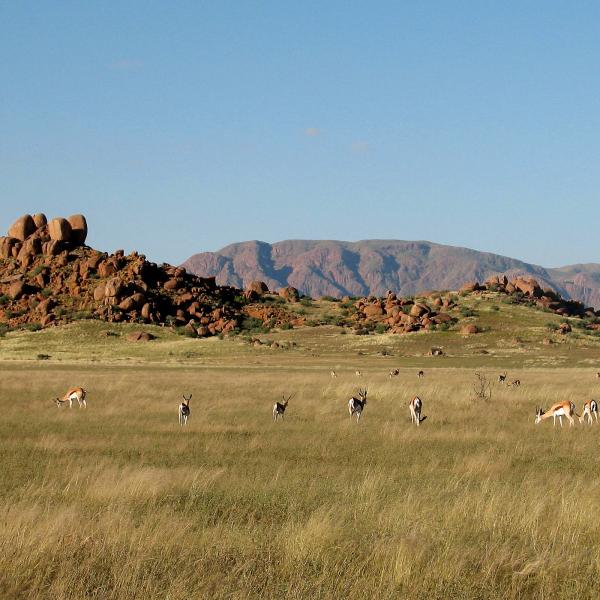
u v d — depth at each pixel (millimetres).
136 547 13539
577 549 13984
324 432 33812
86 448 28141
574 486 19734
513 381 64438
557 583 12609
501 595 12180
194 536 14578
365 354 151125
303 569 12922
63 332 178250
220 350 156000
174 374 83438
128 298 199875
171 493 18844
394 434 32344
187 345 163500
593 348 157500
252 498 18453
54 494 18750
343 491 19172
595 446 30109
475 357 143000
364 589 12070
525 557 13469
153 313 199000
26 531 13992
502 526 15406
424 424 37000
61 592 11703
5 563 12562
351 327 196625
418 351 156000
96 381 64062
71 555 13086
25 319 194000
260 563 13211
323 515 15531
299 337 182125
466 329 172625
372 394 52125
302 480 21094
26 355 149625
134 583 11914
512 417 40656
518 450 28406
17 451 27031
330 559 13352
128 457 26328
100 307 198000
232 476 21547
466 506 16609
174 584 11852
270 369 107188
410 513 15945
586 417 41250
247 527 15430
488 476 21953
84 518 15680
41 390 55750
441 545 13984
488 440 31484
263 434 33031
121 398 49438
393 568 12773
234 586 12133
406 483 20797
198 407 44375
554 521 15695
